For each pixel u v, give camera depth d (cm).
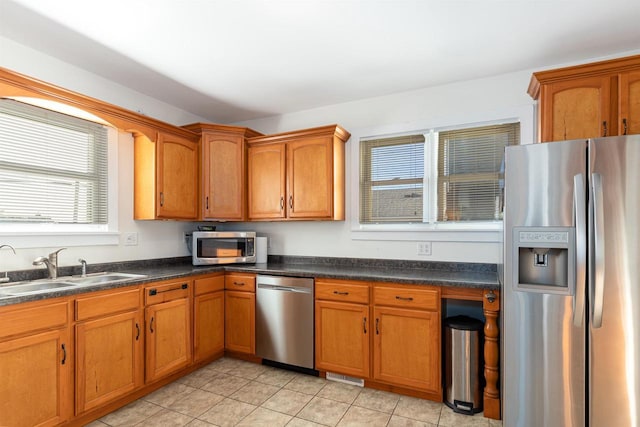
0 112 220
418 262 299
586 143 177
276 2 184
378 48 234
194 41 223
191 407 230
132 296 233
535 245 187
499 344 224
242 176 341
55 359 190
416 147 308
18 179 229
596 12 193
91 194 271
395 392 252
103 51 236
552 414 184
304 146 318
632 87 198
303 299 280
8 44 221
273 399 242
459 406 226
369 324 255
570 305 180
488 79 279
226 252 329
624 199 169
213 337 302
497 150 279
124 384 226
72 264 254
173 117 341
